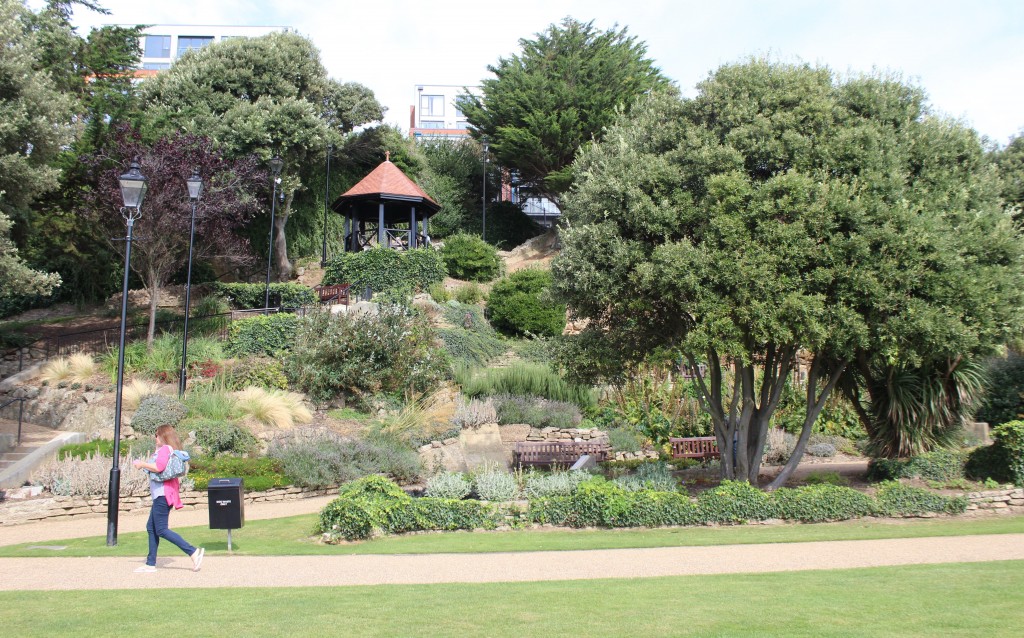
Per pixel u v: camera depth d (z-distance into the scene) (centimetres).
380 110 3775
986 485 1217
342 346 1852
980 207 1174
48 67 2081
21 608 603
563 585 695
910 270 1032
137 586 707
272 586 705
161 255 2086
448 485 1211
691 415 1947
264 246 3189
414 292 2631
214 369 1823
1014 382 2034
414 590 676
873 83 1180
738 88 1191
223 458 1454
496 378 2070
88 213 2078
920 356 1131
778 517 1109
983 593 636
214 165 2283
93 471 1287
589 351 1269
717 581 708
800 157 1114
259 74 3203
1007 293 1104
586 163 1462
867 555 849
